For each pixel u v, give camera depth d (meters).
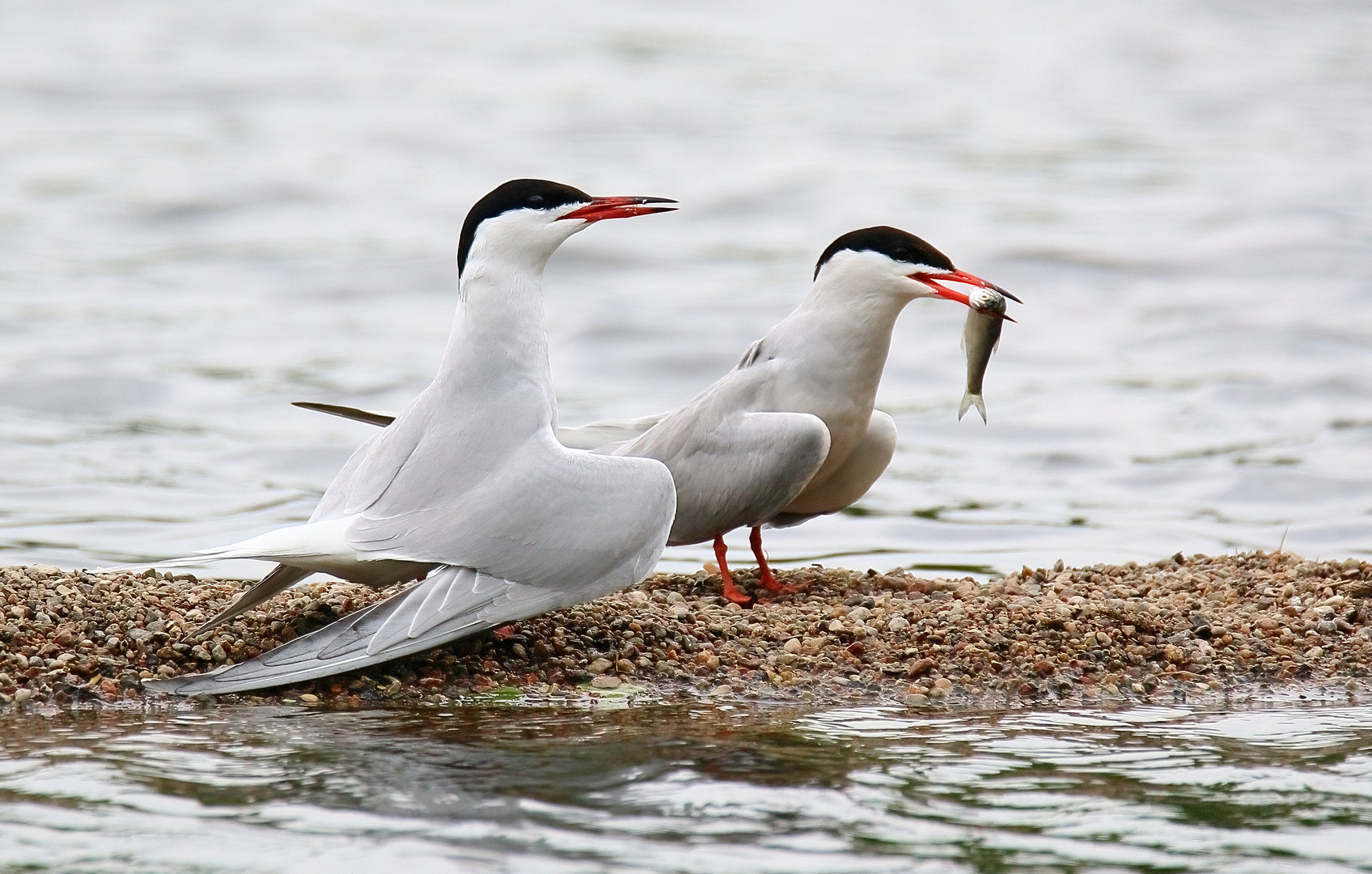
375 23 58.00
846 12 63.03
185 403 18.16
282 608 9.02
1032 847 6.04
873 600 9.77
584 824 6.21
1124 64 52.84
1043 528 13.66
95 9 56.28
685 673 8.54
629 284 25.97
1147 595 10.05
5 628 8.30
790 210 31.84
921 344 21.81
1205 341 21.69
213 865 5.73
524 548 8.07
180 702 7.87
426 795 6.51
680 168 36.41
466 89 47.16
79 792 6.45
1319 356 20.77
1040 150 39.59
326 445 16.19
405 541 8.06
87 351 20.34
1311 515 14.23
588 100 45.69
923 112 44.97
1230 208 30.84
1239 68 52.22
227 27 55.69
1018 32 58.47
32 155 35.75
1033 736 7.59
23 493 14.04
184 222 30.23
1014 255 27.09
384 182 34.41
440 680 8.27
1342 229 28.19
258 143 38.47
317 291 25.27
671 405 18.72
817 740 7.45
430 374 19.91
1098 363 20.81
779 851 5.95
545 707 7.95
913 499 14.73
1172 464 16.02
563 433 10.88
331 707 7.87
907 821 6.29
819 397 10.27
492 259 8.68
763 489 9.98
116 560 11.84
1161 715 8.09
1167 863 5.89
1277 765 7.13
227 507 13.84
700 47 55.69
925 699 8.30
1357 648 9.18
